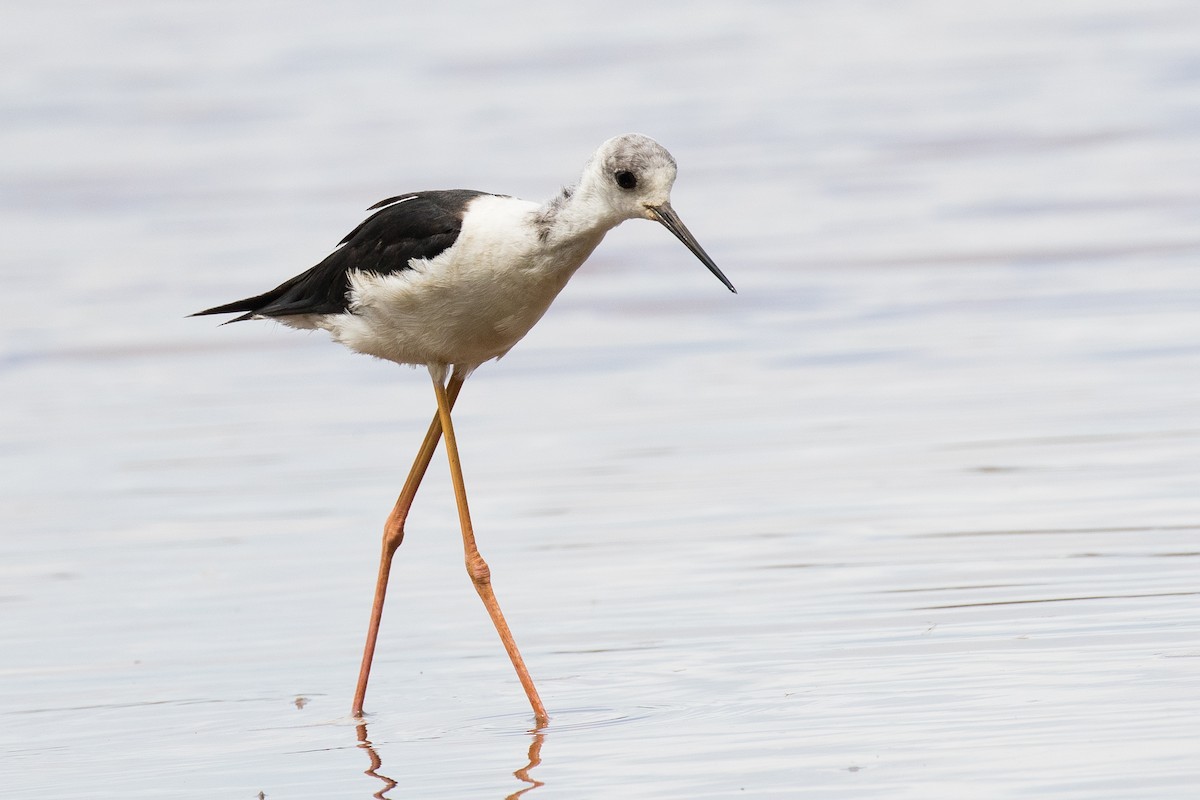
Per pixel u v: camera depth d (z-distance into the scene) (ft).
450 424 32.48
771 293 64.23
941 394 50.62
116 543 41.86
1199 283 60.80
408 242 30.63
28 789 27.71
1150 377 50.44
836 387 52.42
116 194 84.64
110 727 30.68
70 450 50.34
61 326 64.18
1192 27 108.37
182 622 36.35
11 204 83.92
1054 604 33.65
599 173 29.81
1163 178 76.23
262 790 27.35
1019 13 117.29
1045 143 84.28
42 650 34.99
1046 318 58.18
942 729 27.76
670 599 35.86
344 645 34.81
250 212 79.71
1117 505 39.65
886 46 109.81
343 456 48.73
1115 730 27.14
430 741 29.30
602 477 45.11
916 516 40.06
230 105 102.42
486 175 82.48
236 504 44.68
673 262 69.26
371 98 102.53
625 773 26.99
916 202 75.61
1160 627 31.91
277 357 60.75
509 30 119.65
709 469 45.16
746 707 29.55
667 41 114.62
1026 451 44.52
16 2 133.90
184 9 130.11
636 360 57.36
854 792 25.46
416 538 41.39
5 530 43.16
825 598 35.12
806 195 77.92
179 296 67.36
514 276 30.19
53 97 105.60
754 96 98.02
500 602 36.60
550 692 31.35
